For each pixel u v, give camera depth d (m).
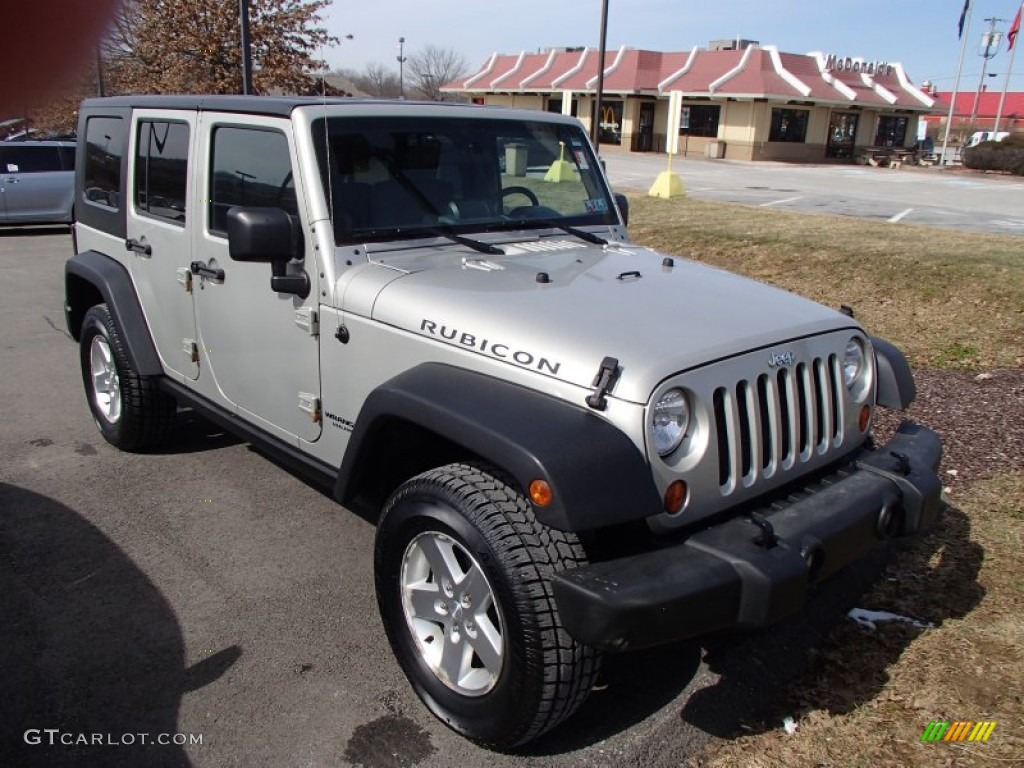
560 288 3.01
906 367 3.38
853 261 8.76
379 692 2.92
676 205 13.83
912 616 3.29
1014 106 73.19
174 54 16.58
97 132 4.91
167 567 3.71
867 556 3.71
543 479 2.25
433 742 2.69
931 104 41.78
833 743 2.64
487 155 3.74
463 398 2.58
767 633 3.24
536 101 47.16
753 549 2.39
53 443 5.15
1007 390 5.83
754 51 39.12
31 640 3.17
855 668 3.00
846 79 41.75
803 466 2.88
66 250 13.65
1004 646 3.05
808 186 23.31
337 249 3.21
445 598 2.69
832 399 3.04
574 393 2.46
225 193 3.72
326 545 3.92
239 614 3.36
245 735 2.70
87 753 2.60
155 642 3.17
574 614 2.25
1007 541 3.78
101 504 4.31
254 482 4.59
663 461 2.45
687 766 2.59
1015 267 8.13
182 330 4.20
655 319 2.75
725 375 2.59
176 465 4.81
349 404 3.20
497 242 3.60
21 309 9.07
